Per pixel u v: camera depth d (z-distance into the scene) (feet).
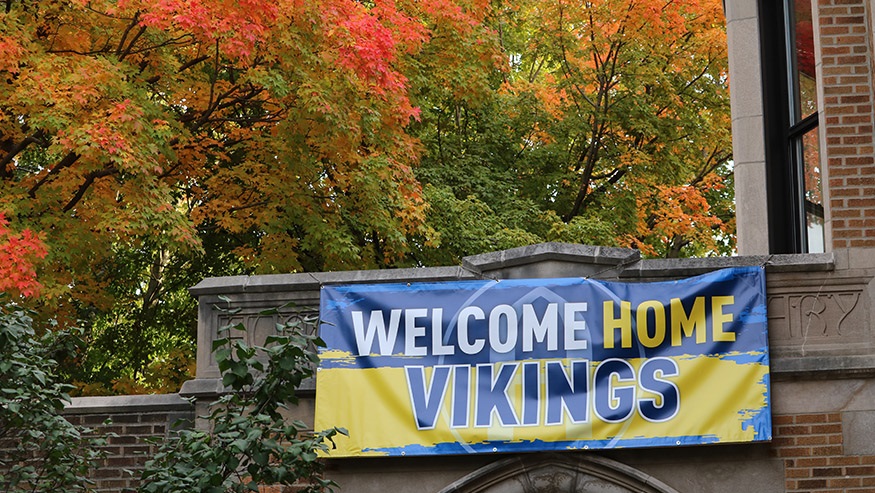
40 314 53.72
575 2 77.56
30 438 34.14
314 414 37.96
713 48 82.17
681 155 87.86
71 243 52.75
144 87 55.52
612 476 36.58
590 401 36.83
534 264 38.22
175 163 60.44
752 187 47.70
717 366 36.73
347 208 63.52
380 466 37.47
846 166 38.40
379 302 38.11
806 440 36.50
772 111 47.96
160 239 55.26
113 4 52.90
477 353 37.45
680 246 88.02
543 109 80.74
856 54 39.22
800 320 37.11
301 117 56.80
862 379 36.68
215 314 39.06
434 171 73.05
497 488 36.88
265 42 54.95
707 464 36.65
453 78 68.44
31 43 51.67
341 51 54.49
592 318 37.32
